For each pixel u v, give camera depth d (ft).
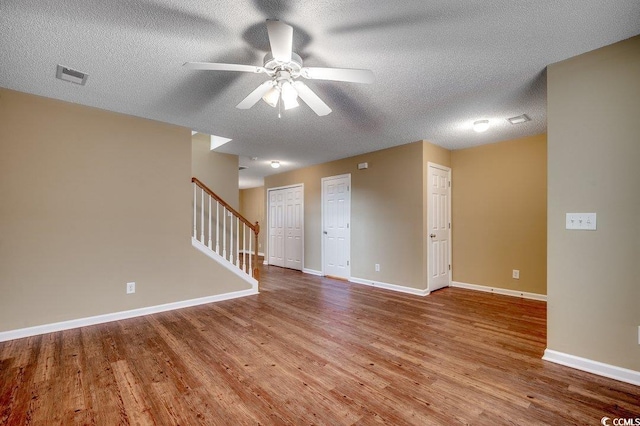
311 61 7.30
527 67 7.59
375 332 9.47
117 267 10.50
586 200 6.95
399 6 5.44
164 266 11.53
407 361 7.54
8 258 8.73
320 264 19.42
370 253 16.33
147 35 6.26
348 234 17.66
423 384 6.50
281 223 22.88
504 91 8.91
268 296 13.88
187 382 6.53
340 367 7.23
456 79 8.18
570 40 6.51
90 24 5.87
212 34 6.24
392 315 11.16
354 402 5.86
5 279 8.68
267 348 8.27
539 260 13.32
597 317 6.81
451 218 16.08
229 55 7.04
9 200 8.76
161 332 9.37
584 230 6.97
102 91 8.87
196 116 10.88
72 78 8.09
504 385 6.44
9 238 8.75
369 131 12.70
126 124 10.71
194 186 12.99
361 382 6.57
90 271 9.99
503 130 12.65
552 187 7.43
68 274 9.61
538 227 13.35
